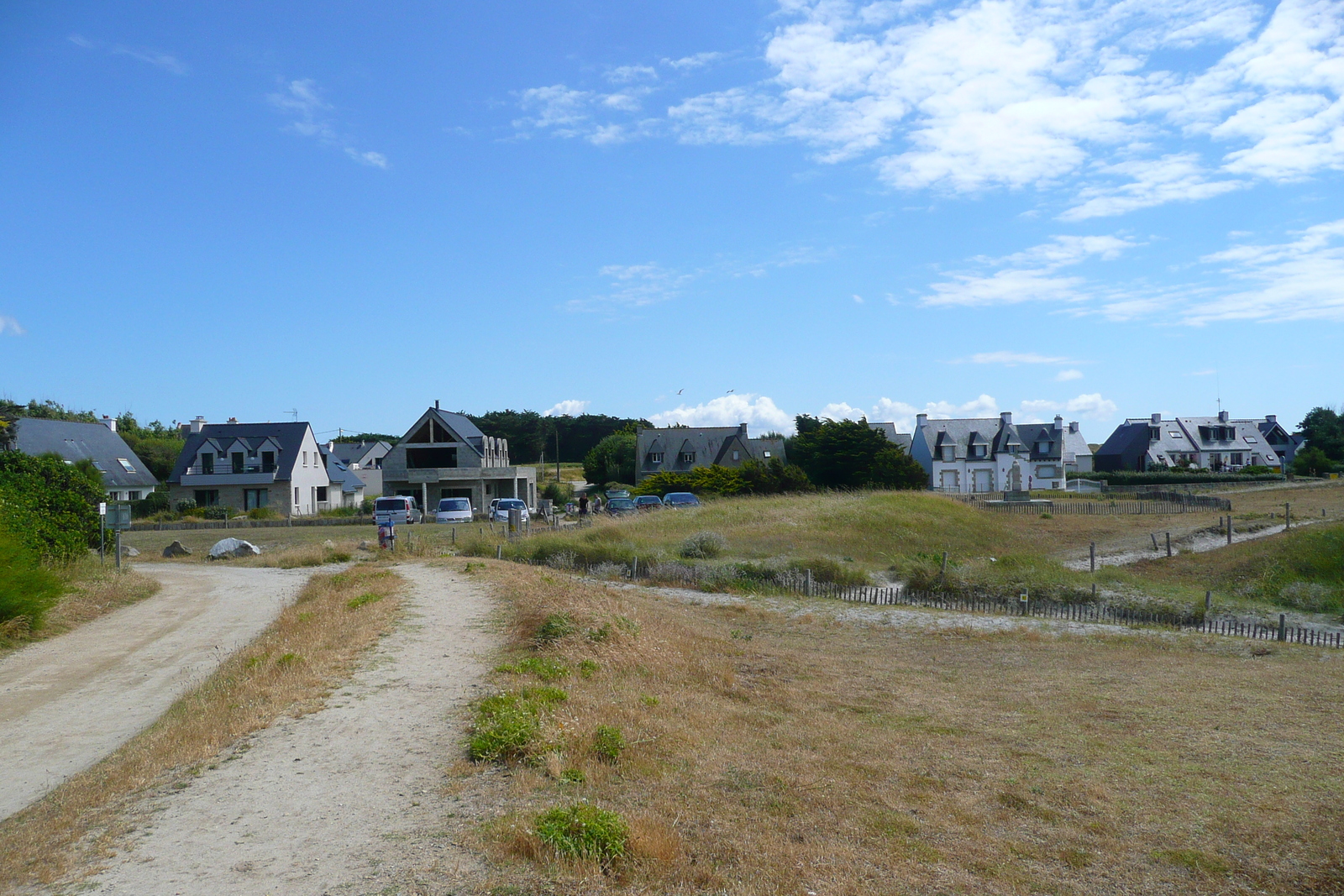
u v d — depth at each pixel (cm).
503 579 2081
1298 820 784
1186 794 848
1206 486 6388
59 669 1309
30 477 2408
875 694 1270
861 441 6375
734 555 2852
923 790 832
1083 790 849
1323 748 1010
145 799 680
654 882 554
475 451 6100
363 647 1244
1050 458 7494
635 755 820
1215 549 3156
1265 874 669
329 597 1852
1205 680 1411
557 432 11794
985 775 891
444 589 1933
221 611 1853
